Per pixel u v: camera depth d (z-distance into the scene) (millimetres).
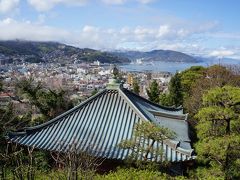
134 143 14055
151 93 49031
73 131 16328
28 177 8625
